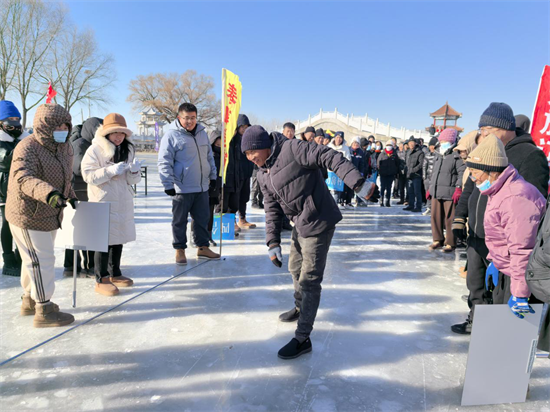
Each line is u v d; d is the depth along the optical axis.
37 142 2.66
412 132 33.28
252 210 8.20
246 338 2.71
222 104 4.66
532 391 2.15
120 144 3.52
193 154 4.18
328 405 2.00
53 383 2.15
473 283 2.73
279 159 2.35
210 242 5.24
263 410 1.95
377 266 4.47
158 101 55.00
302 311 2.49
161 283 3.75
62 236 3.09
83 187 3.79
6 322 2.88
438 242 5.34
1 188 3.68
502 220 1.99
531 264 1.78
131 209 3.58
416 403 2.03
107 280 3.49
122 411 1.92
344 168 2.11
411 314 3.17
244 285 3.73
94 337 2.69
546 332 2.02
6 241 3.83
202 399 2.03
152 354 2.47
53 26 31.34
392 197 12.34
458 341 2.73
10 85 30.58
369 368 2.37
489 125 2.59
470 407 2.00
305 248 2.46
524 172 2.47
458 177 4.87
